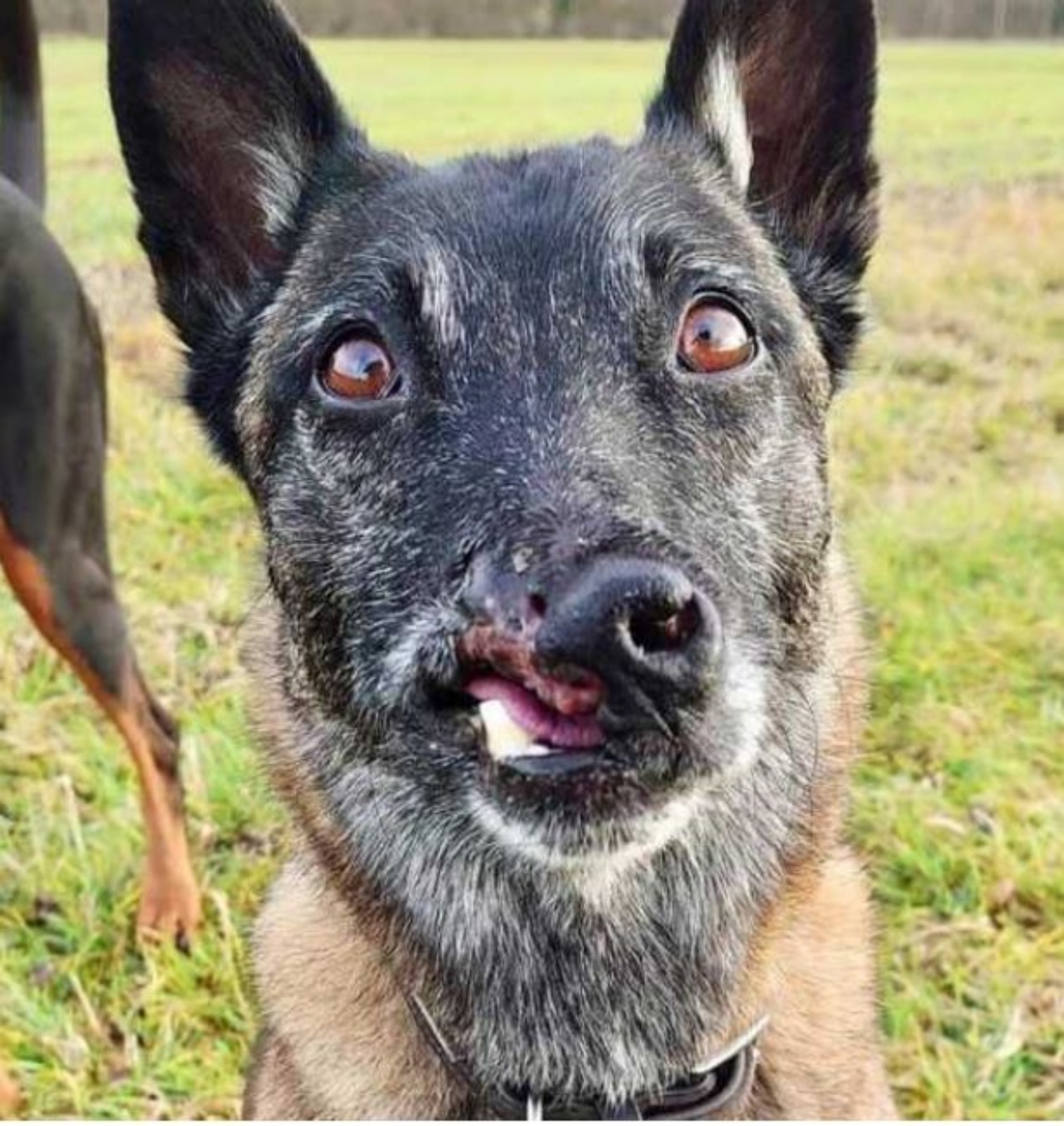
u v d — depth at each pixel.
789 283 0.29
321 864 0.29
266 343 0.29
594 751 0.23
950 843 0.45
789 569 0.27
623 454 0.24
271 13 0.30
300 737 0.29
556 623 0.21
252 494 0.30
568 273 0.25
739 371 0.26
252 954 0.33
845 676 0.29
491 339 0.25
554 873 0.26
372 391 0.26
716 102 0.30
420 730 0.25
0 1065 0.39
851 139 0.30
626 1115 0.28
